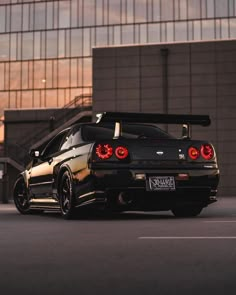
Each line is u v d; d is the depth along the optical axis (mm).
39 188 9438
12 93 50344
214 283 3400
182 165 7926
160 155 7848
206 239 5418
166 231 6195
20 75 50312
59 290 3264
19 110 38812
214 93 26516
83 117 30859
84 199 7805
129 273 3725
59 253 4637
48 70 49781
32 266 4039
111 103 27328
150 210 8344
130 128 8680
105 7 48906
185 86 26781
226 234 5844
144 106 27047
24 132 38625
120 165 7684
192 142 8094
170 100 26875
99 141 7738
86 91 48750
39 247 5012
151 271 3783
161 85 26953
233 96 26344
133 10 48281
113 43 48500
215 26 46781
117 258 4340
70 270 3863
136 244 5121
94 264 4086
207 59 26688
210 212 9977
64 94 49156
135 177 7676
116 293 3162
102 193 7637
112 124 8711
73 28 49531
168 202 7938
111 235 5867
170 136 8781
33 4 50625
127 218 8383
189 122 8422
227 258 4281
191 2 47312
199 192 8031
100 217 8656
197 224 7035
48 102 49469
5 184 20172
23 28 50656
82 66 49031
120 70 27359
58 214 10047
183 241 5285
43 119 38250
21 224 7434
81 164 7855
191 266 3953
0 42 51000
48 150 9531
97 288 3295
